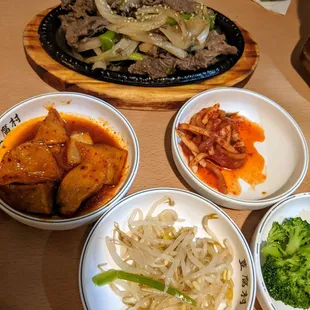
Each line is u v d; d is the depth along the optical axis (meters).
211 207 0.24
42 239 0.23
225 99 0.32
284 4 0.44
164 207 0.25
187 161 0.28
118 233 0.23
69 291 0.21
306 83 0.36
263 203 0.25
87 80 0.30
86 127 0.28
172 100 0.30
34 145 0.23
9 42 0.34
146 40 0.31
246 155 0.29
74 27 0.31
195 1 0.34
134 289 0.21
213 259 0.22
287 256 0.23
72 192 0.22
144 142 0.29
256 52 0.36
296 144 0.30
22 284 0.21
